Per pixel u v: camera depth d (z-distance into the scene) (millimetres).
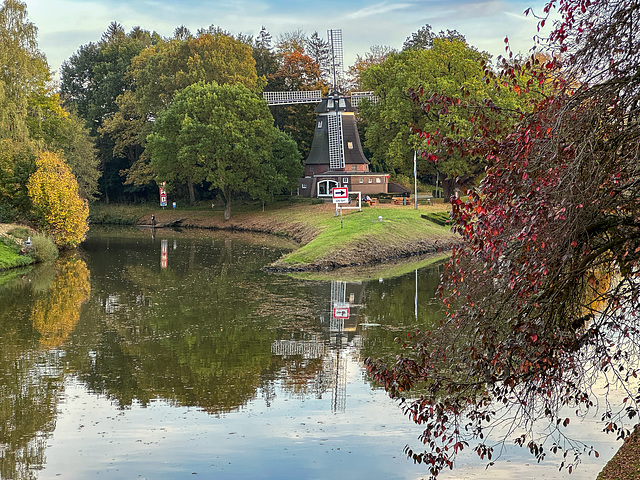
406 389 10273
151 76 83438
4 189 49531
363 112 73188
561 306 9406
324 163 80375
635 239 8859
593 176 8258
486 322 9625
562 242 8469
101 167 93812
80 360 20875
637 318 9898
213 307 28922
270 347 22359
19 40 50250
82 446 14438
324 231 52906
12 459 13766
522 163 8523
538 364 9258
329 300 30391
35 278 37250
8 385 18438
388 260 45219
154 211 83750
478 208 8938
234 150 69750
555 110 8719
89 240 59875
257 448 14312
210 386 18406
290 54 97250
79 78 101500
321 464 13492
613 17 8641
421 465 13352
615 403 15773
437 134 9523
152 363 20562
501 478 12523
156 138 71625
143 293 32531
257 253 49188
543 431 14664
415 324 25453
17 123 48844
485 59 9531
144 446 14430
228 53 82750
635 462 12172
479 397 16609
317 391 18016
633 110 8594
